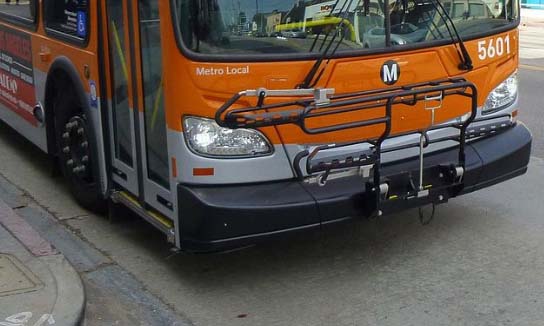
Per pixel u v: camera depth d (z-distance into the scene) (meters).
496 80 5.18
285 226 4.27
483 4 5.08
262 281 4.79
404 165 4.72
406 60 4.61
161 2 4.12
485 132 4.97
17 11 6.77
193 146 4.18
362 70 4.44
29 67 6.55
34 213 5.98
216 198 4.18
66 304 4.07
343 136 4.48
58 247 5.31
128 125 4.93
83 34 5.32
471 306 4.40
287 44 4.23
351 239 5.44
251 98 4.12
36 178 6.88
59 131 6.15
